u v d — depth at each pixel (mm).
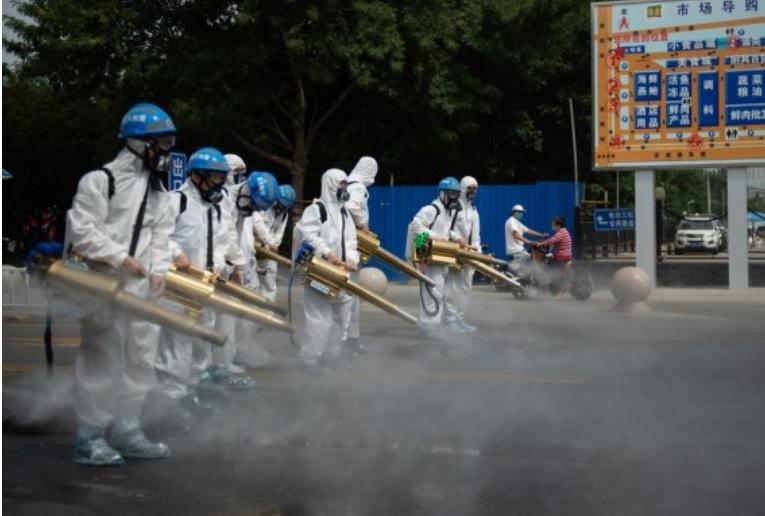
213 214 8047
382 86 26297
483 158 32281
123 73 27516
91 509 5398
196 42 25938
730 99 20438
